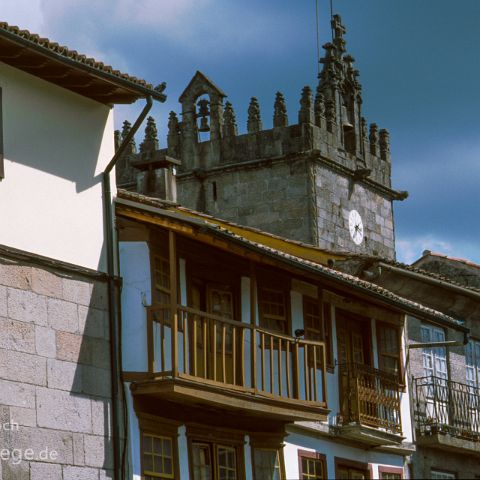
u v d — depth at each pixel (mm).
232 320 28703
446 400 38875
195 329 27734
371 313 35812
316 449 33062
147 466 27500
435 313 34844
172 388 26859
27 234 25484
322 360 31469
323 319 32844
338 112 54250
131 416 27109
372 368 34594
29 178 25734
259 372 31203
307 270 30359
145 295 27562
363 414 33812
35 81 26203
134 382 27094
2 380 24391
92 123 27281
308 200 51688
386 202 57000
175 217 27188
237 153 52781
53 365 25406
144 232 27812
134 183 51594
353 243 54125
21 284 25094
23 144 25750
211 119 53156
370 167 55719
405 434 36531
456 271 44375
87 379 26062
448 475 38562
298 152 51844
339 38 55219
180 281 29484
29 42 24484
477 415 40000
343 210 53594
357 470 34750
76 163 26766
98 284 26703
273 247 35719
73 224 26453
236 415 30078
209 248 30219
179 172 53219
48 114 26375
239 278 31422
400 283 37688
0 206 25078
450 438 37719
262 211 52188
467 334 38719
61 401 25438
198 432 29188
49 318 25516
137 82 26688
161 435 28109
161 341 27328
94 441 25984
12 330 24750
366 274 36406
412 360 37719
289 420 31078
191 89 53688
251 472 30672
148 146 52438
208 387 27734
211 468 29531
